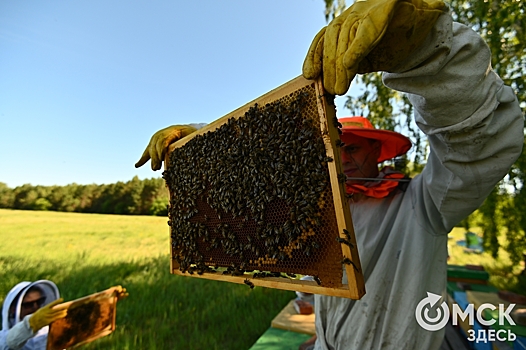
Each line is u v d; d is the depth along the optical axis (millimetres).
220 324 5914
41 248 12414
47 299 4055
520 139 1591
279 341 3812
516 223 4832
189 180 2254
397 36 1102
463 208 1964
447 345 4070
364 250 2393
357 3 1236
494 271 7582
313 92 1494
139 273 9336
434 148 1750
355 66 1093
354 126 2562
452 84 1313
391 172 2629
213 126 2121
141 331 5605
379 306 2262
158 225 19266
